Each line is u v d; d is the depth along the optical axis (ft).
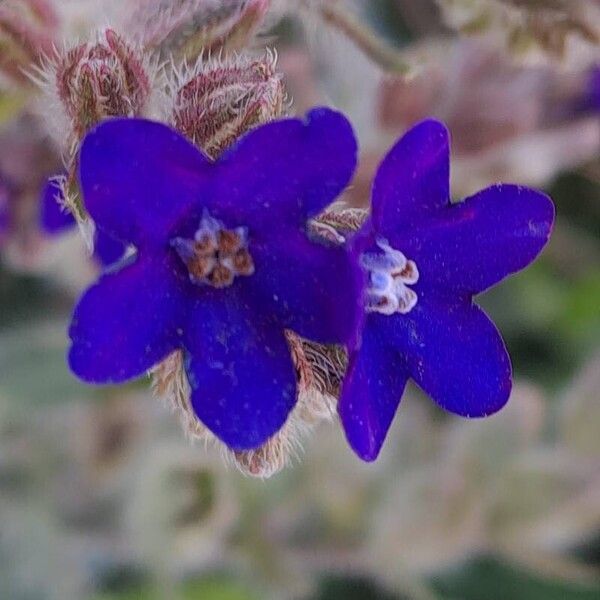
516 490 0.39
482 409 0.28
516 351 0.43
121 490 0.40
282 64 0.35
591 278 0.43
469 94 0.37
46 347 0.39
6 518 0.40
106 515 0.40
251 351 0.27
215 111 0.27
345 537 0.40
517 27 0.33
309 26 0.34
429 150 0.26
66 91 0.28
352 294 0.26
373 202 0.26
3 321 0.40
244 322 0.27
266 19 0.31
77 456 0.40
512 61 0.35
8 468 0.40
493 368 0.28
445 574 0.42
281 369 0.27
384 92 0.36
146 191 0.26
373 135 0.37
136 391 0.39
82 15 0.30
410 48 0.37
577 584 0.41
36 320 0.40
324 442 0.39
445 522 0.40
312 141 0.26
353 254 0.26
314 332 0.27
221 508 0.39
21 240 0.36
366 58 0.34
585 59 0.34
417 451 0.40
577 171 0.41
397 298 0.28
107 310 0.26
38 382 0.39
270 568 0.39
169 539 0.40
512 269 0.28
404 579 0.40
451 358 0.28
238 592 0.40
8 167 0.34
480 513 0.39
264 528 0.39
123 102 0.28
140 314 0.26
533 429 0.39
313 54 0.36
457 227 0.27
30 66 0.30
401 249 0.28
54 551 0.40
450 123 0.37
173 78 0.28
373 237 0.27
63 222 0.35
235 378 0.27
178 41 0.29
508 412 0.39
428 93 0.36
